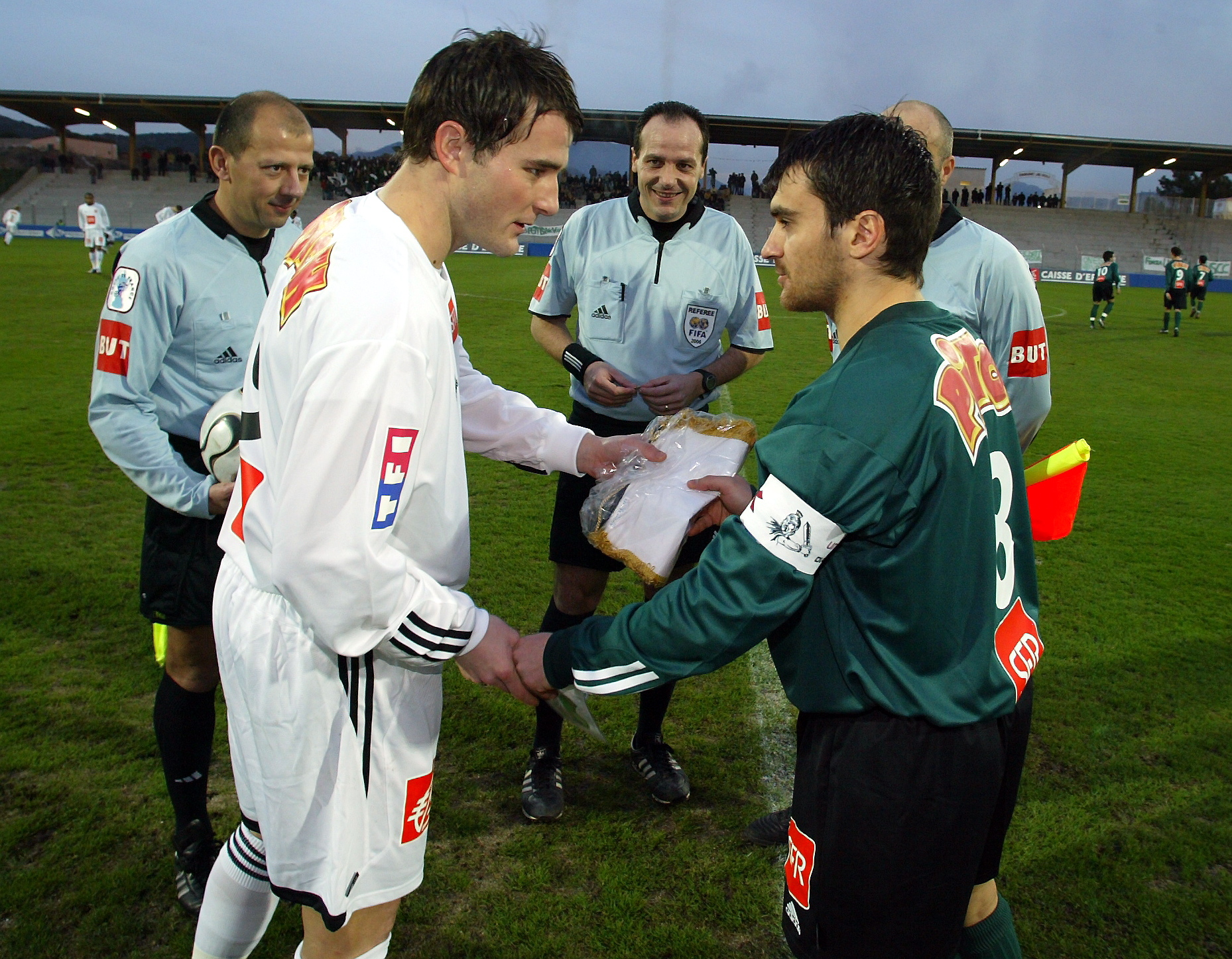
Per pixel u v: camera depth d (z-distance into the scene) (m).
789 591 1.26
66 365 8.70
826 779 1.35
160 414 2.21
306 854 1.42
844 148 1.31
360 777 1.42
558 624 2.77
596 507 1.85
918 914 1.34
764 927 2.10
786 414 1.32
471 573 4.23
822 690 1.35
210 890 1.67
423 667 1.43
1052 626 3.78
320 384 1.20
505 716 2.98
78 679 3.06
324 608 1.24
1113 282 16.75
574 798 2.58
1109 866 2.32
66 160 38.47
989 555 1.32
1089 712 3.08
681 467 1.84
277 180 2.10
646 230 2.65
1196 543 4.88
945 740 1.30
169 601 2.09
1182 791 2.64
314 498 1.20
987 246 2.38
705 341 2.74
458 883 2.20
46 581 3.86
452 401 1.40
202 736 2.18
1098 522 5.23
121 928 2.01
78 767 2.58
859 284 1.37
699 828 2.46
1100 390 9.77
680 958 1.99
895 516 1.23
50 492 5.11
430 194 1.38
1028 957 2.02
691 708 3.09
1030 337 2.40
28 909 2.05
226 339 2.22
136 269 2.07
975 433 1.30
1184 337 15.51
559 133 1.36
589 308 2.73
